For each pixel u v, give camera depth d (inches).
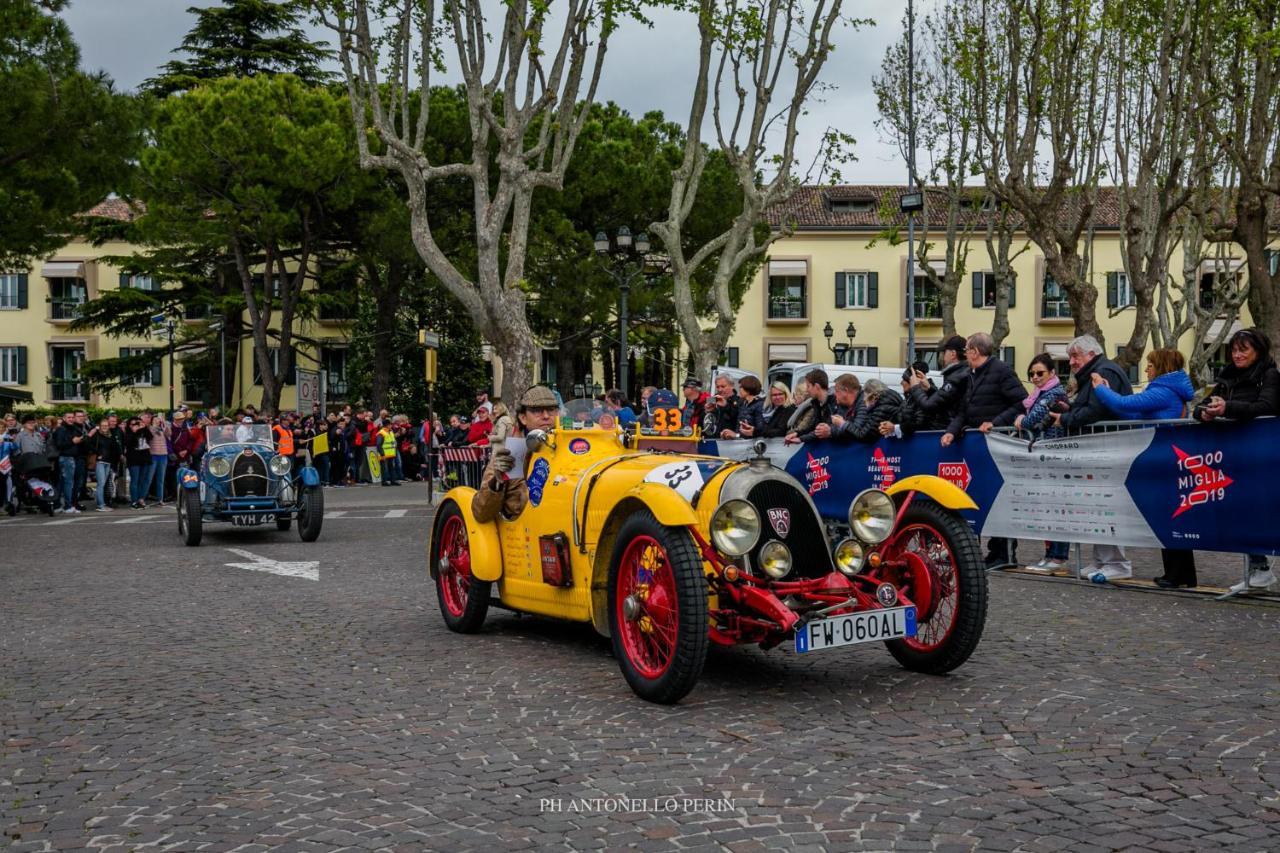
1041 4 756.0
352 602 371.6
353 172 1387.8
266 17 1657.2
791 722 208.2
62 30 852.0
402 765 185.6
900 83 1159.6
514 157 810.2
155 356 1642.5
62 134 837.8
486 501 293.1
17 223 861.2
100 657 284.0
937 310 1971.0
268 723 215.2
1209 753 182.9
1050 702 218.2
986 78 871.1
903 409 436.5
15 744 203.6
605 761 185.3
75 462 864.3
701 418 576.1
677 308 919.0
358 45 804.6
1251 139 756.6
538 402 294.2
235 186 1355.8
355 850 147.6
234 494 581.9
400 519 741.3
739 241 903.1
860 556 236.5
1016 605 335.3
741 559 228.5
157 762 190.5
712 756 186.9
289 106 1390.3
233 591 401.7
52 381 1887.3
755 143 889.5
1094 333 787.4
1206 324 1143.6
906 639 252.7
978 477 410.6
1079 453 373.4
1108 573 377.4
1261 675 237.8
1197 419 337.1
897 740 194.9
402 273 1535.4
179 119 1352.1
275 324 1914.4
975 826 151.9
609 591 239.1
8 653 291.6
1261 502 322.3
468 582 305.9
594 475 262.5
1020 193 781.9
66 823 161.0
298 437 1074.7
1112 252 1923.0
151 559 512.1
